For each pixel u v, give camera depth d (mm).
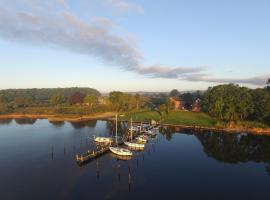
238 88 169000
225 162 83375
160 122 163000
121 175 70000
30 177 67625
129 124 162875
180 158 87562
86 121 181250
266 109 136875
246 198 57375
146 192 59375
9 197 55875
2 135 126875
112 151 91688
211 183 65500
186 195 58312
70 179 66500
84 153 89875
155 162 82500
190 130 141625
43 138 118562
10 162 80625
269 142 112312
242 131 134500
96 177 68062
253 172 73875
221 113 154250
